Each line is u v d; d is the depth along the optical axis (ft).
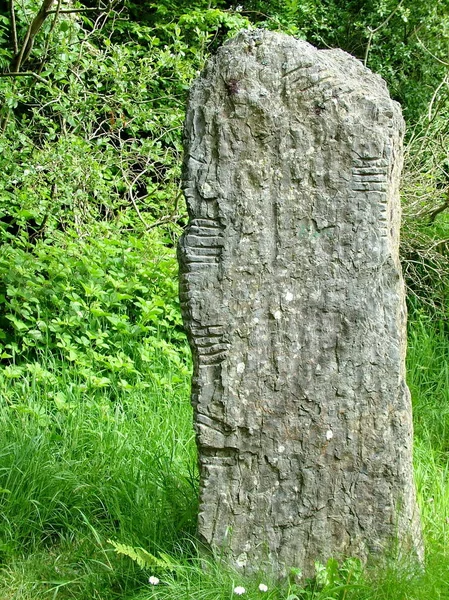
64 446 15.03
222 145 11.12
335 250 11.18
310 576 11.32
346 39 36.70
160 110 26.43
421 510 13.35
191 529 12.40
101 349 19.47
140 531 12.40
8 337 19.12
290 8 35.22
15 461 13.99
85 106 23.48
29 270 19.99
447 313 22.82
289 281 11.18
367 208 11.18
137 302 21.25
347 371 11.23
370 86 11.59
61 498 13.58
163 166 28.14
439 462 16.43
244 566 11.31
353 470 11.30
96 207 25.75
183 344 21.06
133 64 25.88
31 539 12.97
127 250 22.30
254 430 11.21
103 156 25.91
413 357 20.57
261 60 11.18
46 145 22.97
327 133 11.14
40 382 17.54
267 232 11.17
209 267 11.16
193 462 14.80
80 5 24.85
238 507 11.30
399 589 10.87
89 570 11.82
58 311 19.79
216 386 11.20
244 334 11.17
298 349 11.20
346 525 11.33
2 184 21.80
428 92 34.40
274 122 11.13
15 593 11.63
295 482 11.30
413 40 34.96
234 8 35.96
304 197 11.18
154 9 33.45
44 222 23.61
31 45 21.89
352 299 11.21
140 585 11.40
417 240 24.50
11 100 21.47
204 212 11.16
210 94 11.19
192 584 10.85
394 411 11.29
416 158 25.73
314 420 11.23
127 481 13.79
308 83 11.14
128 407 17.46
